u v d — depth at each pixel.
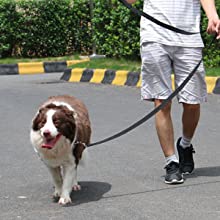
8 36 21.17
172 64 7.10
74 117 6.18
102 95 13.62
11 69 19.19
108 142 9.31
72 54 21.94
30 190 7.02
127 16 16.78
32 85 15.62
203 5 6.94
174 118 10.90
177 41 6.94
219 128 10.08
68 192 6.45
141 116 11.23
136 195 6.69
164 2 7.01
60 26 21.56
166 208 6.21
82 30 21.78
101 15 17.84
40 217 6.07
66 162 6.33
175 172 7.05
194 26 7.04
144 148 8.91
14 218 6.06
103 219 5.95
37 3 21.23
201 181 7.15
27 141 9.56
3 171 7.88
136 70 15.14
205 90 7.19
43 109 6.06
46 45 21.56
